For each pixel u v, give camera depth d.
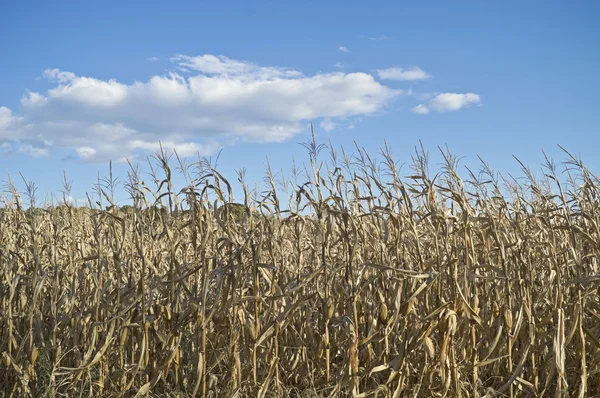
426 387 5.43
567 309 5.77
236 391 5.40
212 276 5.48
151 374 5.77
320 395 5.36
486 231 5.73
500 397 5.38
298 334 6.11
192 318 5.66
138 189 5.98
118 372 5.66
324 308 5.57
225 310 5.59
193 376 5.90
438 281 5.49
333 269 5.86
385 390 5.13
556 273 5.59
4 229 7.04
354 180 6.30
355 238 5.43
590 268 6.20
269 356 5.69
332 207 5.87
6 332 6.11
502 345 5.66
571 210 6.79
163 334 6.02
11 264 6.07
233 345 5.54
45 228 7.51
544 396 5.64
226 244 5.88
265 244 6.04
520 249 5.64
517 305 5.58
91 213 7.06
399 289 5.23
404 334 5.07
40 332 5.89
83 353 5.99
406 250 6.32
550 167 5.78
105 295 6.15
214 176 5.83
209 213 5.66
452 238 6.23
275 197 6.21
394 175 6.00
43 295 6.87
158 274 6.56
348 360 5.37
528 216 5.95
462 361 5.46
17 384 5.76
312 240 6.84
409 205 5.54
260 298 5.43
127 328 5.66
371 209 5.96
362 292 5.89
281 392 5.55
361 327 5.92
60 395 5.60
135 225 5.96
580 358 5.31
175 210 5.94
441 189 5.68
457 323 5.37
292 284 6.18
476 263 6.00
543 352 5.74
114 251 5.88
